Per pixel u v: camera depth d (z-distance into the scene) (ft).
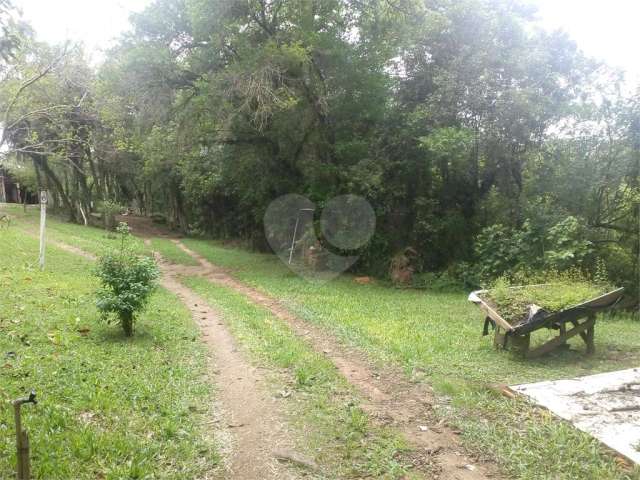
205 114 54.85
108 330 25.82
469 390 19.13
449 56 52.44
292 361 22.18
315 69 52.44
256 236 75.56
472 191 54.44
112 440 14.03
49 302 30.68
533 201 47.83
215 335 27.55
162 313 31.42
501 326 23.75
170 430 15.01
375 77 53.42
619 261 42.83
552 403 17.58
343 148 52.13
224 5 49.03
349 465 13.79
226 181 72.84
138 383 18.48
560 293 24.85
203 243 90.17
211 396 18.25
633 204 44.73
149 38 54.70
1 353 20.40
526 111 45.34
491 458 14.39
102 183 119.65
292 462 13.84
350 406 17.60
